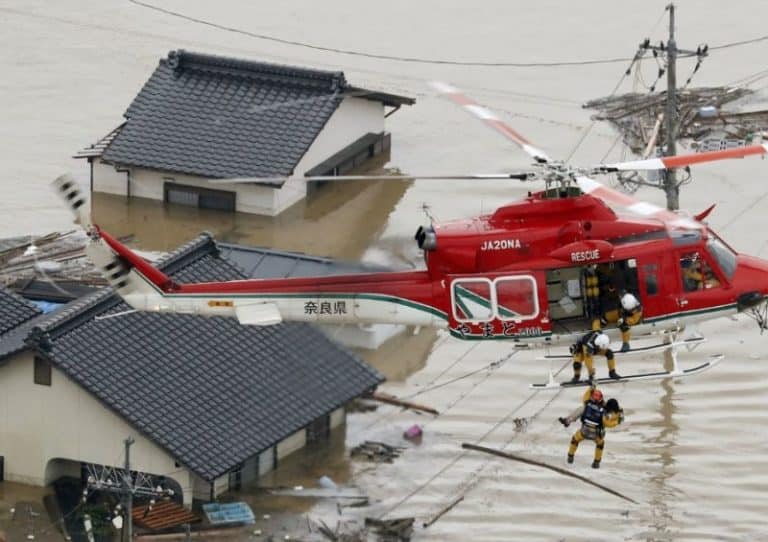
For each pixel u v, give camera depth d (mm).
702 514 185250
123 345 186750
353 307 154625
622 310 151000
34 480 186000
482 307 150000
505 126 154875
